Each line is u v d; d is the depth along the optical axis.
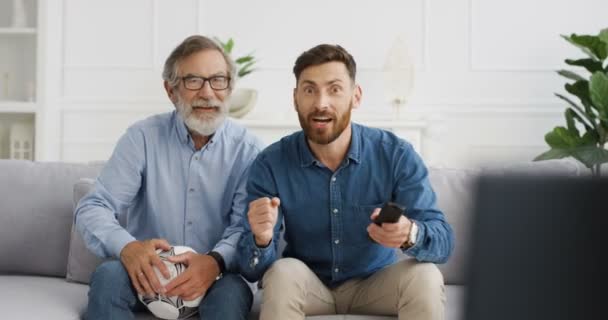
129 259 1.60
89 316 1.55
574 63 3.35
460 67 3.83
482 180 0.48
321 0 3.83
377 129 1.73
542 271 0.46
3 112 3.64
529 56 3.81
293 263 1.55
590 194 0.45
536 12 3.80
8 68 3.64
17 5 3.63
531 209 0.46
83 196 1.93
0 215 1.99
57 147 3.83
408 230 1.47
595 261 0.45
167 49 3.87
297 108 1.66
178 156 1.86
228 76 1.87
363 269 1.67
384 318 1.56
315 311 1.59
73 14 3.85
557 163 1.57
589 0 3.79
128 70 3.88
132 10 3.86
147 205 1.85
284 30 3.84
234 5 3.85
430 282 1.46
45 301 1.66
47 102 3.67
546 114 3.81
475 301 0.47
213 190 1.84
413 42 3.83
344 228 1.65
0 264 1.98
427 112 3.83
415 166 1.66
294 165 1.68
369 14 3.82
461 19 3.82
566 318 0.46
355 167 1.66
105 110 3.87
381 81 3.82
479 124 3.82
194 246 1.83
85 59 3.86
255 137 1.93
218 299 1.54
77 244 1.92
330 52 1.63
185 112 1.83
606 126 3.26
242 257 1.60
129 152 1.84
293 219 1.67
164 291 1.57
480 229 0.47
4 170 2.06
